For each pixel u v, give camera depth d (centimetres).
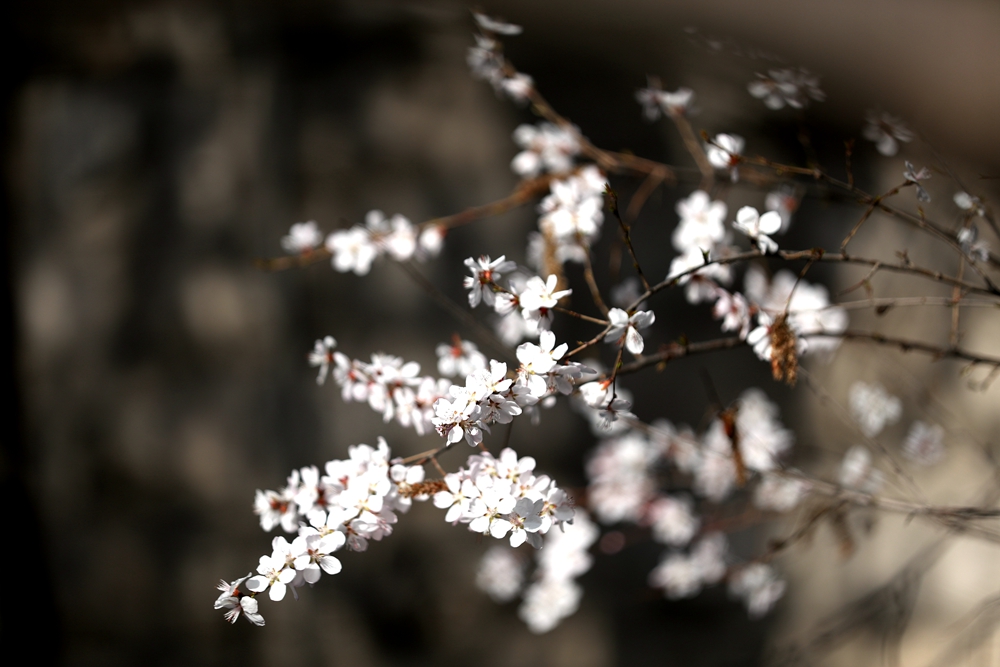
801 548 258
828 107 169
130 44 318
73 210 323
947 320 280
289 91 321
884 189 264
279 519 148
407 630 314
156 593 320
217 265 324
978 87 149
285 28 317
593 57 284
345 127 322
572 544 208
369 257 169
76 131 321
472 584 313
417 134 323
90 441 324
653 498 231
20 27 307
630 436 220
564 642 313
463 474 145
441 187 323
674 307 310
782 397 304
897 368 274
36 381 323
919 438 223
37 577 317
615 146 309
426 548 314
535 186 170
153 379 324
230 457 322
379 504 144
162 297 324
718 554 234
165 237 324
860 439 282
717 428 214
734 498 281
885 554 296
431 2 307
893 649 267
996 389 272
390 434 313
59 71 317
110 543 321
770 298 173
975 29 148
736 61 238
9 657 304
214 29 318
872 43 151
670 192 310
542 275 168
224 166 323
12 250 321
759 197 288
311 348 321
